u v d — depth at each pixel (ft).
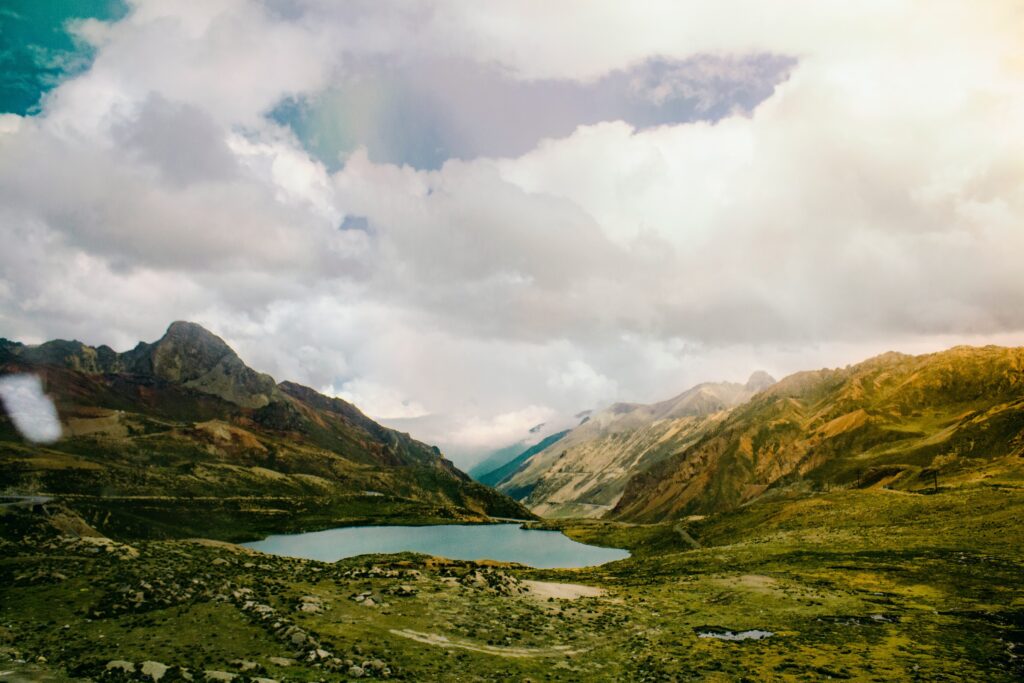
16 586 175.73
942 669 147.84
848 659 156.87
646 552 601.62
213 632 146.82
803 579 277.44
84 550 221.87
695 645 172.96
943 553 301.22
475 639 167.84
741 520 571.69
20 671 110.22
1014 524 333.01
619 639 180.75
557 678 138.21
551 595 239.09
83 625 148.36
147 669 114.21
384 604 190.60
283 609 171.53
